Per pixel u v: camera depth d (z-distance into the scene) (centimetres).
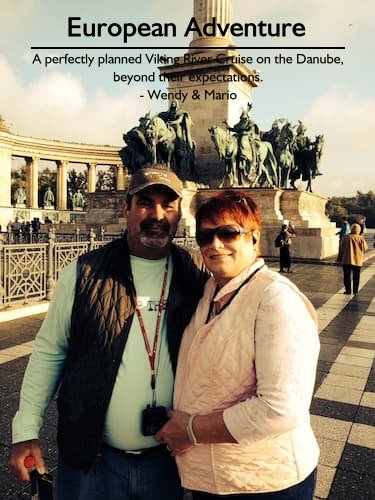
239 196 238
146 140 3003
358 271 1573
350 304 1383
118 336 248
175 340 257
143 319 257
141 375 252
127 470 254
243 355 214
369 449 474
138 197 260
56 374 268
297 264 2652
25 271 1141
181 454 232
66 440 250
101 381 245
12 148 6406
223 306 232
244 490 213
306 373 199
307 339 203
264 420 194
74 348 254
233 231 224
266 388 198
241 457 212
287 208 3111
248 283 225
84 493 250
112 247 273
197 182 3322
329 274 2162
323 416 560
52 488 237
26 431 251
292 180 3634
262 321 207
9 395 596
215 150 3291
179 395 240
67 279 261
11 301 1139
